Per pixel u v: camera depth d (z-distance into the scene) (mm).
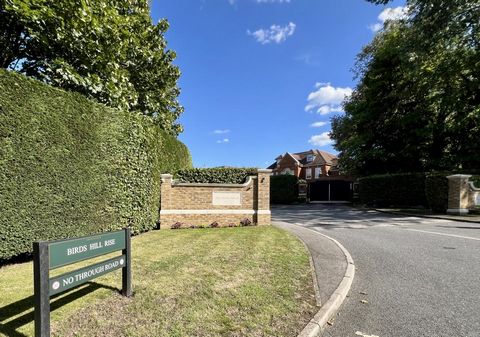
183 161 16656
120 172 8039
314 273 5289
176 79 17875
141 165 9148
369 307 4020
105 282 4426
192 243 7562
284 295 4172
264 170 11711
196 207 11141
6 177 5223
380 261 6297
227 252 6527
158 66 16000
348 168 31031
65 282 2953
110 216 7613
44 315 2703
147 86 16125
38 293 2680
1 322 3170
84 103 6902
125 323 3240
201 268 5262
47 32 8109
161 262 5621
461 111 19625
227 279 4699
